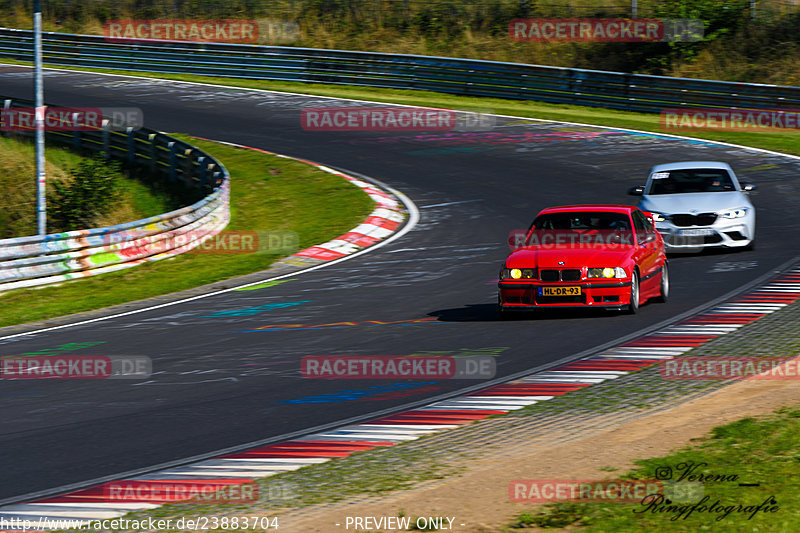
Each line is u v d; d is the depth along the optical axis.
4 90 141.75
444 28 164.12
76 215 93.62
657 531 19.97
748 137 105.50
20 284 62.25
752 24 143.12
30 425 31.19
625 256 44.34
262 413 31.56
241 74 151.38
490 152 102.94
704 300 47.19
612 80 122.81
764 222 69.31
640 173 89.81
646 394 31.42
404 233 74.06
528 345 39.72
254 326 46.97
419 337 42.34
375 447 27.38
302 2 180.12
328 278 60.25
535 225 48.72
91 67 163.25
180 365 39.25
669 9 149.00
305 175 97.44
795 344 36.97
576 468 24.27
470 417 30.03
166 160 102.69
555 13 160.00
